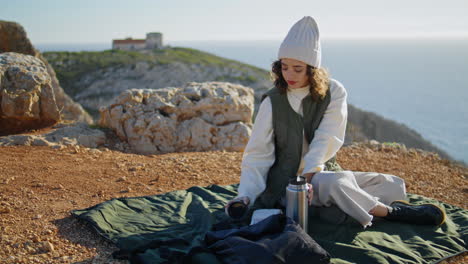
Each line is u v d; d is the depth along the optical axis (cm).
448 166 597
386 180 373
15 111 650
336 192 331
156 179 486
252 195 343
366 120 3334
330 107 343
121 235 329
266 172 355
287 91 343
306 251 269
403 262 293
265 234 292
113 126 697
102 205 375
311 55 318
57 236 331
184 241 315
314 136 344
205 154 622
